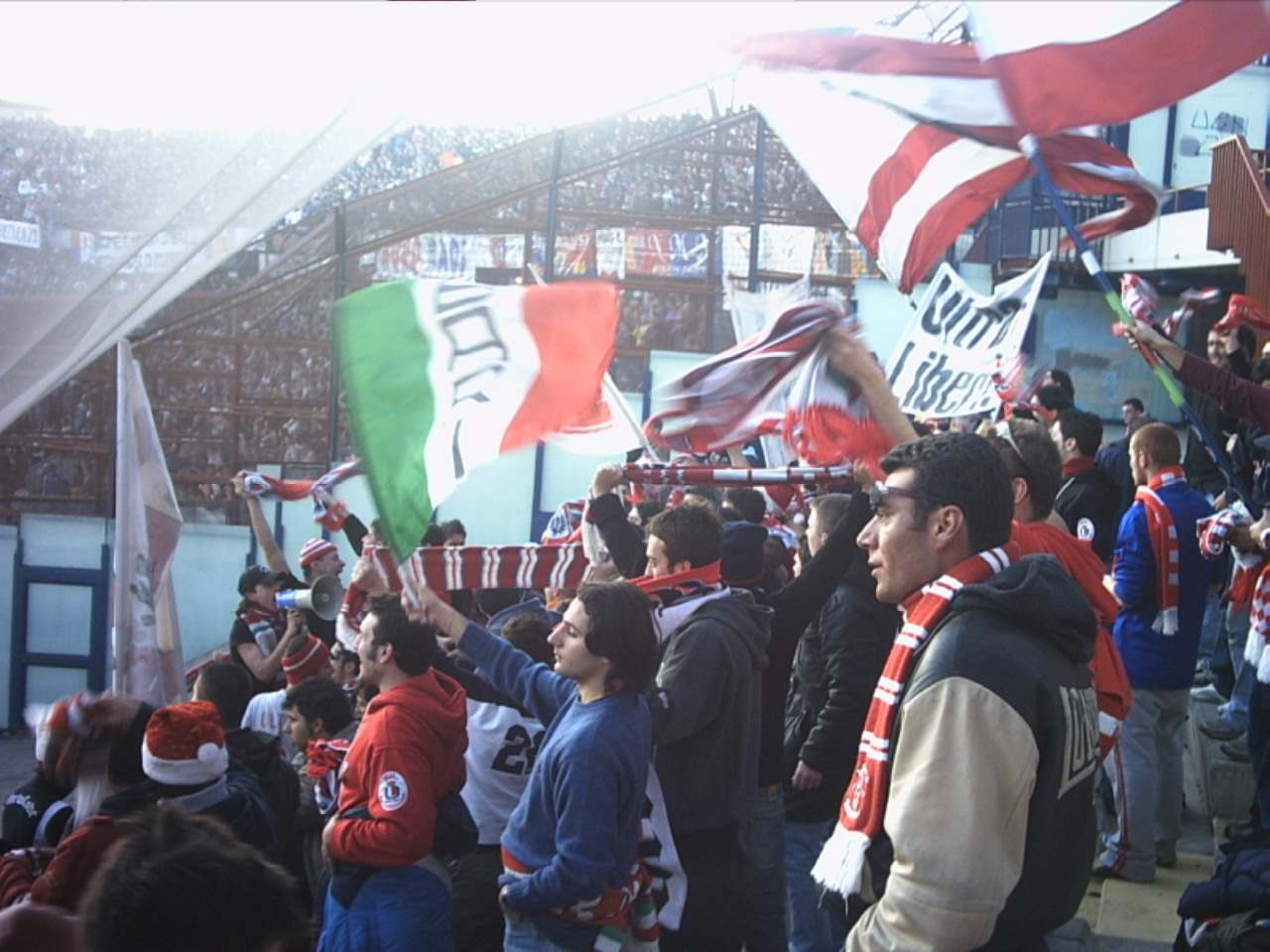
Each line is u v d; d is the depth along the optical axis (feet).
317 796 15.44
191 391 45.57
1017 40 9.91
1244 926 10.84
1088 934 16.57
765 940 14.60
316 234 45.88
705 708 12.75
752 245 46.65
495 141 55.83
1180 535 18.43
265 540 25.86
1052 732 8.04
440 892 13.21
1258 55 9.75
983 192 14.46
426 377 10.28
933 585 8.55
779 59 9.37
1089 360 47.96
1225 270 46.06
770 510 21.58
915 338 23.48
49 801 12.23
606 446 14.75
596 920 11.44
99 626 44.04
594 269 46.68
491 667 12.75
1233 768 21.48
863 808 8.38
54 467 44.32
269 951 5.94
